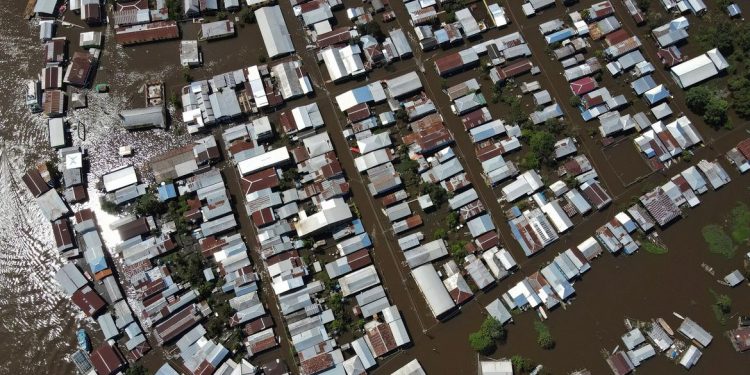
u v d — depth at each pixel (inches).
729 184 2664.9
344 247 2404.0
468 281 2444.6
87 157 2500.0
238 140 2529.5
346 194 2501.2
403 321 2383.1
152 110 2527.1
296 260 2367.1
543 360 2375.7
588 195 2571.4
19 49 2659.9
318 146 2514.8
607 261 2524.6
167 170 2442.2
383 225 2492.6
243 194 2481.5
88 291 2285.9
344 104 2610.7
